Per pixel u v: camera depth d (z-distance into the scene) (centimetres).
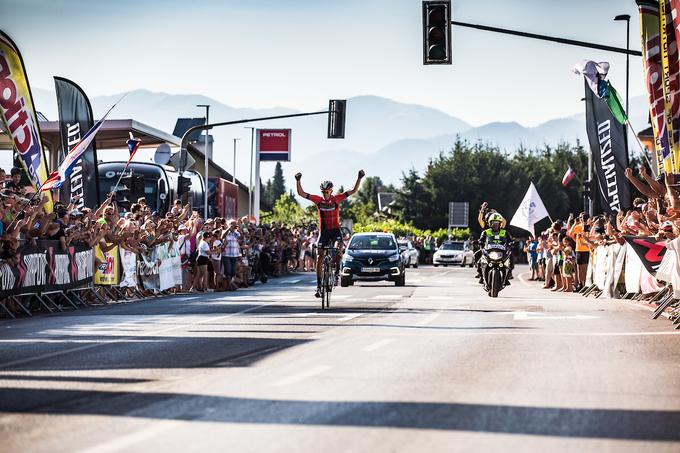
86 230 3984
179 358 2097
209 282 5675
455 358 2114
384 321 3122
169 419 1393
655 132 3947
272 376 1823
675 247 3091
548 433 1308
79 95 4769
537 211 7506
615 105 5069
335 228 3728
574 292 5259
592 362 2059
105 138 7881
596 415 1443
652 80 3950
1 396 1589
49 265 3616
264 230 7544
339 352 2217
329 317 3294
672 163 3856
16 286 3362
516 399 1576
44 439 1259
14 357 2117
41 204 3547
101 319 3212
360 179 3700
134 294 4553
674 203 3050
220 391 1641
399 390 1659
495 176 18362
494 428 1338
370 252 5988
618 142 5116
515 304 4078
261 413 1440
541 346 2370
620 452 1202
